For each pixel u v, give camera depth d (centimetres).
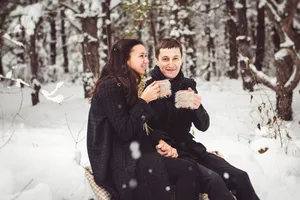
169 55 297
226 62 2033
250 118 781
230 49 1786
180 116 296
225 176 273
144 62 280
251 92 1211
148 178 260
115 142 269
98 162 267
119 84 266
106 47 1199
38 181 291
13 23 1122
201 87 1455
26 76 1647
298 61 727
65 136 523
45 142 463
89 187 288
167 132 294
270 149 408
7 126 709
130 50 275
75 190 288
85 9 1089
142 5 1055
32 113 969
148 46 1950
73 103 1109
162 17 1725
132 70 273
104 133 266
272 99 999
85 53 1123
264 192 339
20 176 292
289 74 745
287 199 333
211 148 431
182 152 286
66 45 2122
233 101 1048
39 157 318
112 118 258
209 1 1805
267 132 446
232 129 680
